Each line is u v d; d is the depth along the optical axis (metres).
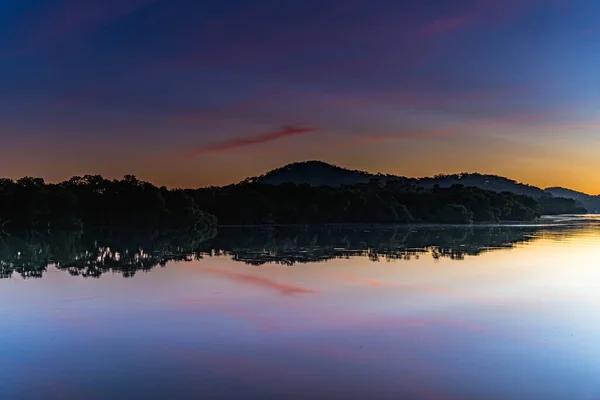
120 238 71.50
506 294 27.78
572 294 27.81
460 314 23.05
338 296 27.19
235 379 15.06
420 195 143.00
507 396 13.88
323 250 52.94
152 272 35.75
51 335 19.59
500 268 38.25
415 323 21.41
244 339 19.05
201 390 14.28
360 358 16.84
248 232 89.94
